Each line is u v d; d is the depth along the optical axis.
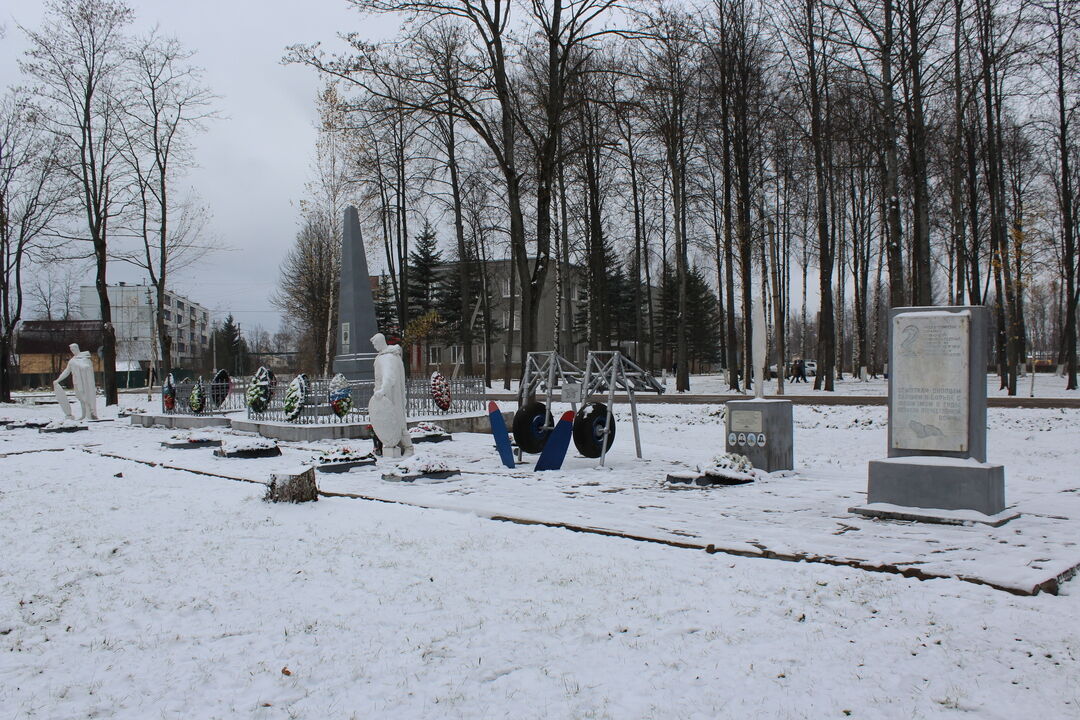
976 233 31.84
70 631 5.57
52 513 9.73
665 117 31.83
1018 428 19.27
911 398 8.73
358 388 22.34
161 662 4.98
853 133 31.98
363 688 4.52
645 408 26.81
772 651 4.77
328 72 22.89
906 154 33.47
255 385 21.64
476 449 16.48
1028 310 73.25
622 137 36.69
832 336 35.19
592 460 14.41
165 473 13.41
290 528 8.54
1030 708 4.01
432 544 7.60
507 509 9.05
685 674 4.52
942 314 8.59
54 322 69.25
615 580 6.22
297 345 97.25
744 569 6.39
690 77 32.16
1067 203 31.08
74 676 4.80
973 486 8.17
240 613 5.86
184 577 6.78
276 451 15.66
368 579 6.57
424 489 10.92
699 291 73.81
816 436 20.14
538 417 14.48
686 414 24.94
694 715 4.05
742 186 33.22
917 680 4.35
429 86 23.78
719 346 80.50
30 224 37.78
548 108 25.09
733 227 37.69
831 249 39.34
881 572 6.21
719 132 34.41
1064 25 25.11
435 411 22.53
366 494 10.45
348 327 24.80
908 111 25.31
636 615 5.45
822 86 31.36
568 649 4.94
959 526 7.93
